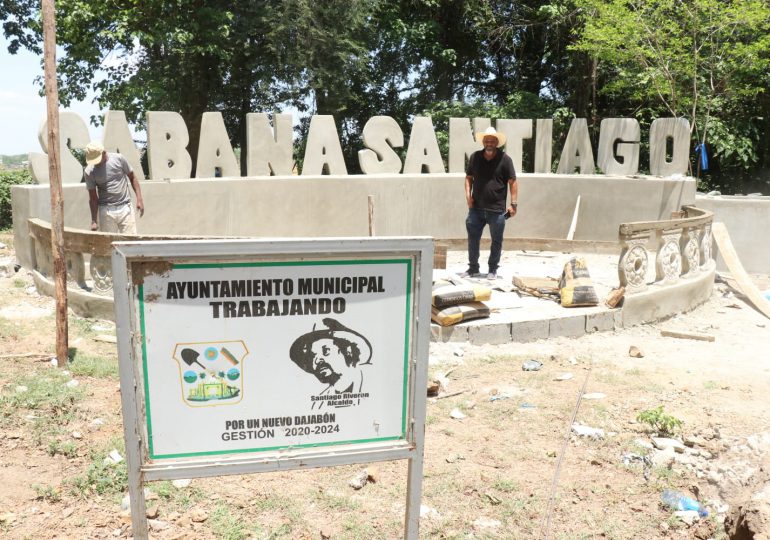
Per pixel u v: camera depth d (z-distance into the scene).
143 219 9.82
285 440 2.78
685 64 17.19
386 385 2.84
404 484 4.12
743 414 5.21
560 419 5.06
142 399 2.62
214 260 2.59
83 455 4.32
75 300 7.30
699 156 18.59
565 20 20.16
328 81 19.89
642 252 7.66
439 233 12.21
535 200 12.47
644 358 6.61
